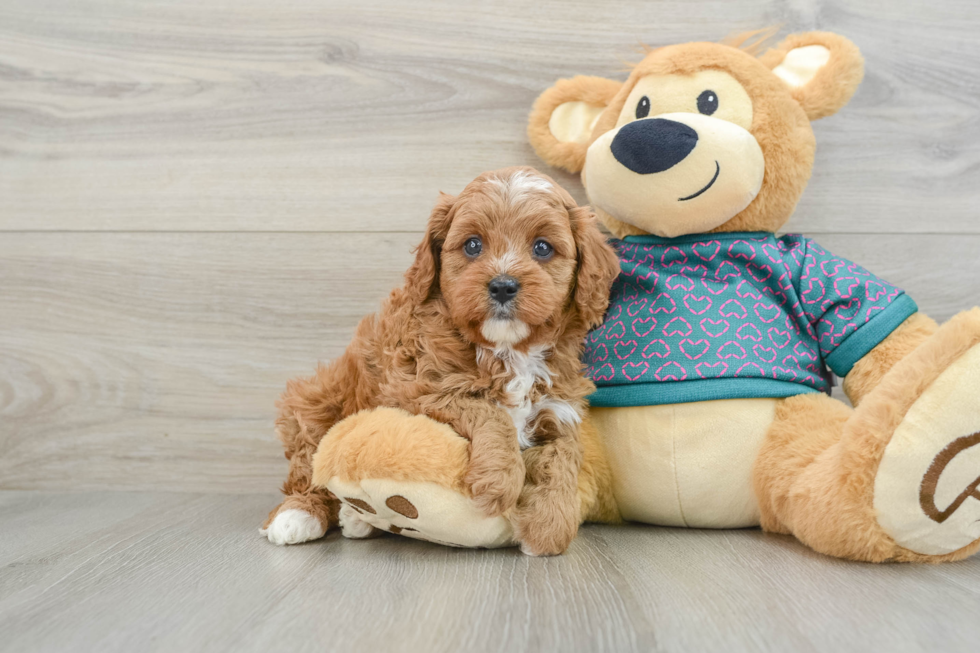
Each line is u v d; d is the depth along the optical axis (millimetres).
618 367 1648
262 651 946
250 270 2111
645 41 2064
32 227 2133
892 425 1279
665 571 1294
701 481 1575
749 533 1611
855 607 1103
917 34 2033
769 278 1677
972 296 2035
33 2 2131
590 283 1494
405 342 1491
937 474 1255
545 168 2070
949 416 1240
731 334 1610
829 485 1354
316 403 1579
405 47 2090
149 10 2117
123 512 1853
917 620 1048
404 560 1383
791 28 2031
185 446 2113
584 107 1959
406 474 1300
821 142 2041
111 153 2131
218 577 1272
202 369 2111
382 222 2100
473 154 2088
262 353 2107
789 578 1250
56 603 1137
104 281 2125
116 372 2121
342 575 1277
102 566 1348
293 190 2107
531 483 1428
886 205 2043
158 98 2123
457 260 1438
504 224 1413
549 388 1483
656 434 1598
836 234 2051
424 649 948
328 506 1593
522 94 2080
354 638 985
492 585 1210
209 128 2119
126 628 1029
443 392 1411
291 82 2105
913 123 2037
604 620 1047
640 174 1631
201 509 1890
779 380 1585
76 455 2123
